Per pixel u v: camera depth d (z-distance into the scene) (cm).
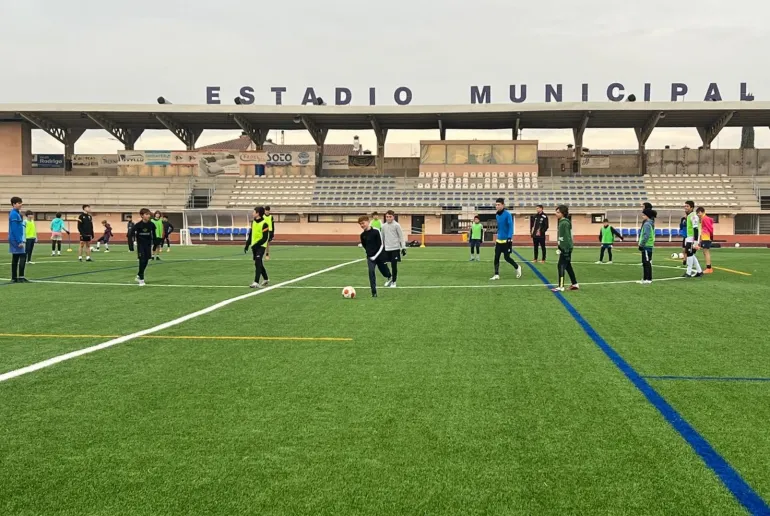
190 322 917
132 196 5081
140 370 622
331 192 5138
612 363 650
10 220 1509
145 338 793
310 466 382
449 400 518
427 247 4134
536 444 417
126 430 445
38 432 441
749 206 4756
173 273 1819
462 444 417
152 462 388
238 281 1568
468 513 323
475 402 513
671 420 465
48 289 1374
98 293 1296
